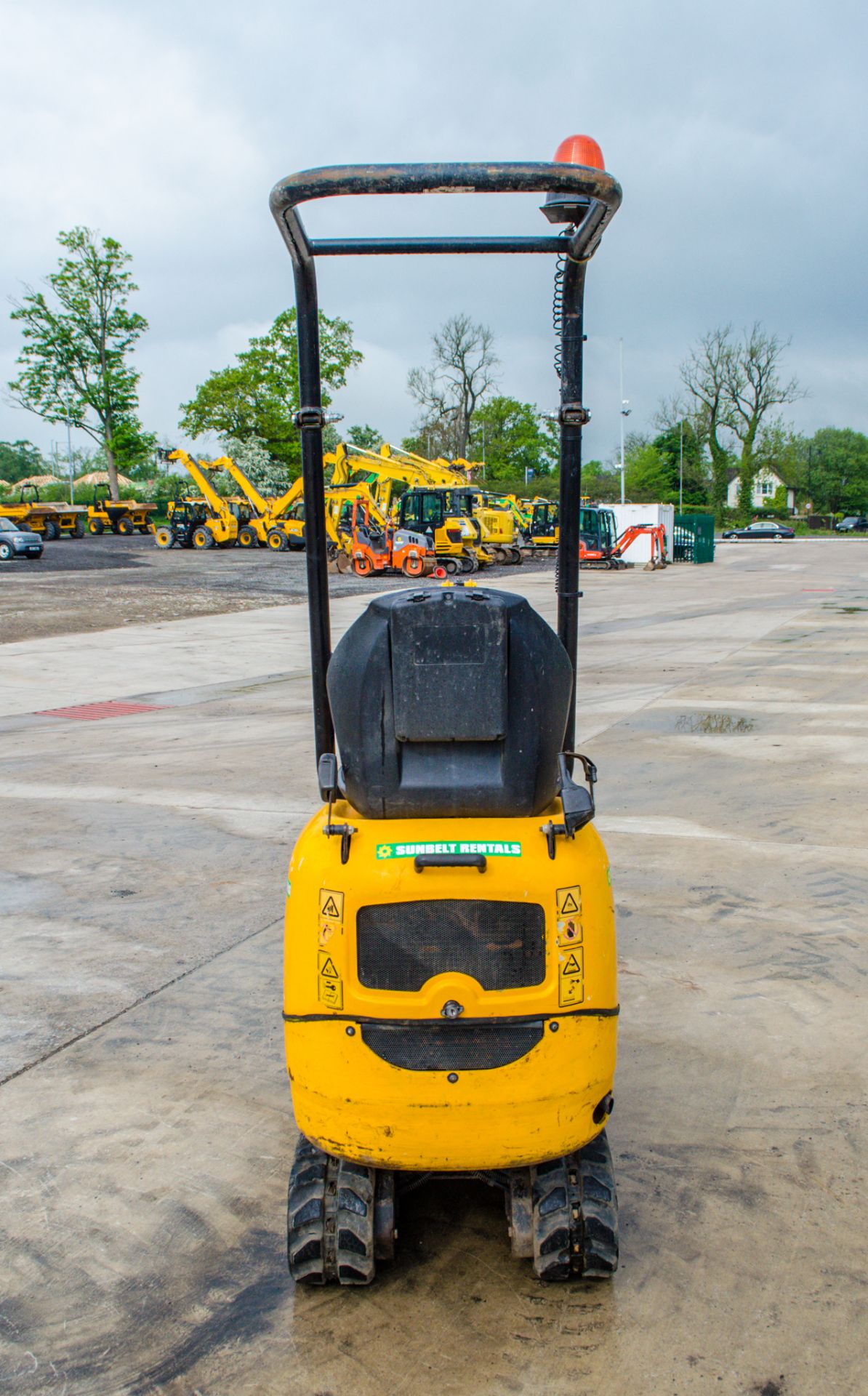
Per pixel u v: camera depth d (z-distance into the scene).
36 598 25.91
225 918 6.02
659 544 40.94
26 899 6.37
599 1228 2.92
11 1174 3.67
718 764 9.33
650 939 5.60
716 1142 3.79
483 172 2.75
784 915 5.90
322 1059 2.77
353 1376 2.77
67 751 10.44
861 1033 4.59
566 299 3.31
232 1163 3.72
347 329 64.25
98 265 59.53
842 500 110.00
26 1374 2.80
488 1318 2.96
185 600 25.80
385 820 2.82
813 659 15.73
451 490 35.78
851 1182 3.56
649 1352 2.82
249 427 66.19
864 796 8.23
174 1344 2.90
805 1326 2.91
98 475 103.50
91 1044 4.59
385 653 2.73
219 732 11.27
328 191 2.78
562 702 2.85
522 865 2.72
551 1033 2.73
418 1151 2.77
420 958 2.73
